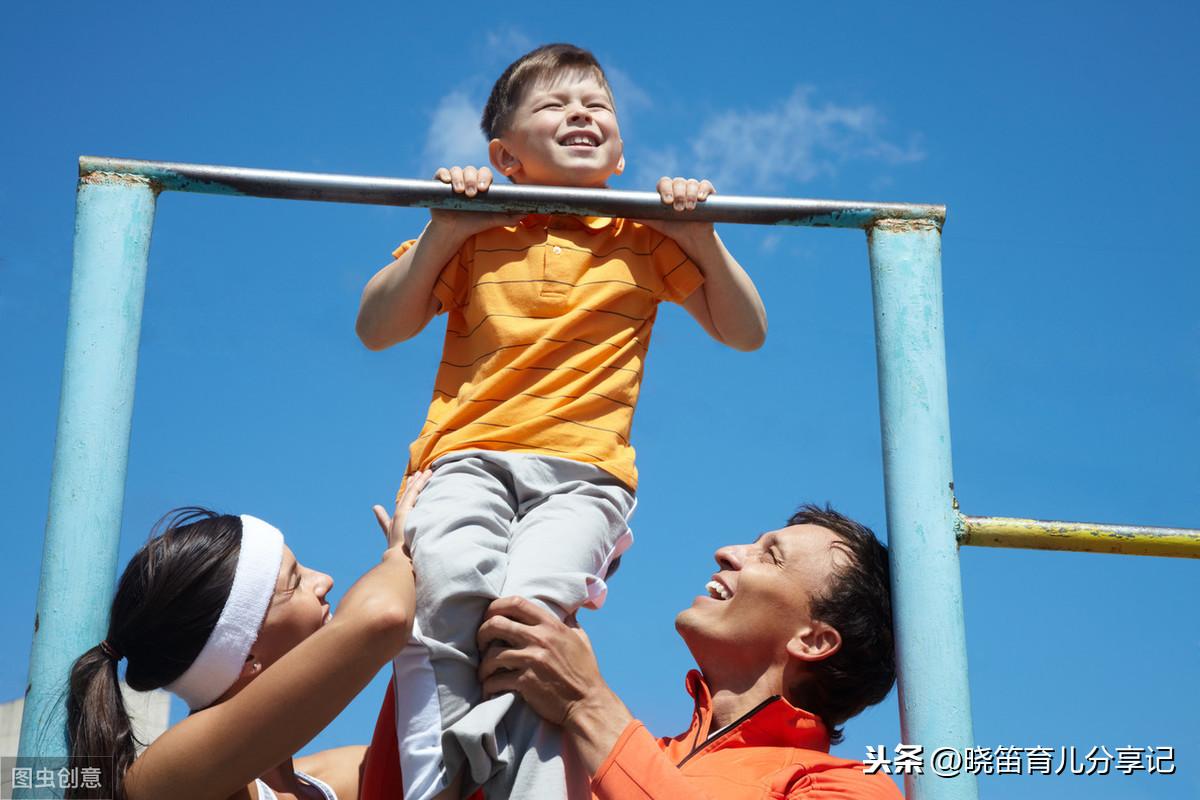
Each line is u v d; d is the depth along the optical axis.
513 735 1.95
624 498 2.21
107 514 1.93
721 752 2.46
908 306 2.15
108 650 1.97
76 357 1.98
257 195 2.14
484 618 2.02
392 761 2.05
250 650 2.07
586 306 2.29
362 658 1.88
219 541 2.11
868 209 2.21
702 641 2.63
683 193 2.20
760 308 2.47
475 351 2.29
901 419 2.09
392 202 2.17
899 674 2.00
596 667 2.04
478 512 2.09
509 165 2.57
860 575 2.64
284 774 2.31
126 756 1.91
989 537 2.04
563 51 2.58
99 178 2.08
